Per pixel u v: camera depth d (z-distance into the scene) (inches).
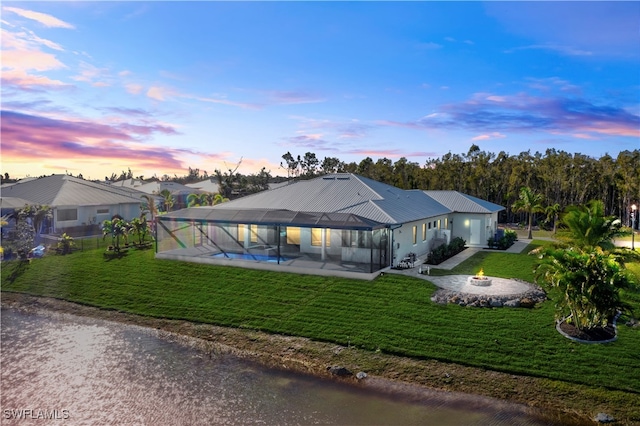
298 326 800.3
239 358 710.5
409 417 529.3
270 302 913.5
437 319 778.2
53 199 1934.1
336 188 1433.3
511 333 710.5
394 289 933.2
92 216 2031.3
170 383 633.0
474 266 1172.5
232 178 3164.4
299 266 1089.4
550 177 2733.8
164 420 540.4
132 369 681.0
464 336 711.7
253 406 564.4
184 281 1081.4
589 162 2792.8
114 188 2378.2
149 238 1697.8
